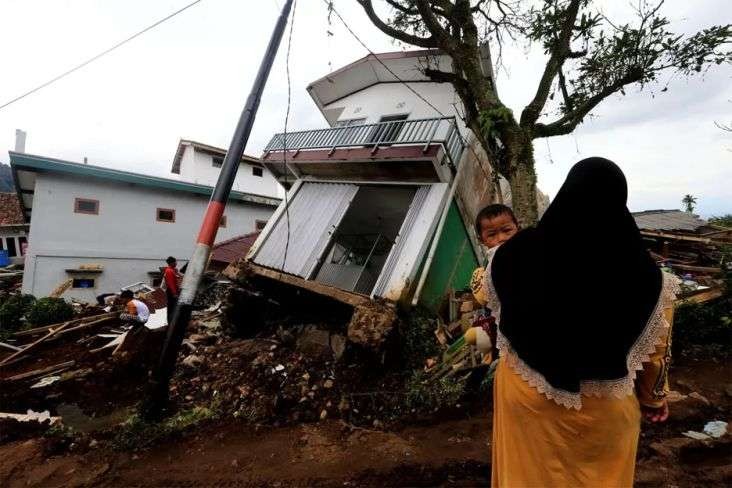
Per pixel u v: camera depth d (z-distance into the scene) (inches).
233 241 681.6
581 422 51.4
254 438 186.4
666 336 52.3
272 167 396.8
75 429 203.0
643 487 113.4
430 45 295.9
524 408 54.7
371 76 444.5
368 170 327.0
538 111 272.8
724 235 465.4
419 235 283.3
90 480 155.5
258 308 365.1
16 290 642.2
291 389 229.9
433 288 299.9
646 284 49.6
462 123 361.1
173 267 396.2
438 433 170.9
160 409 199.6
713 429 143.4
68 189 601.0
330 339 279.6
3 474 163.0
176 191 703.7
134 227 657.0
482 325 75.8
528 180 256.2
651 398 57.7
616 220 49.9
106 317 418.3
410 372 229.8
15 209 951.6
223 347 304.2
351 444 169.8
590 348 49.7
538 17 288.0
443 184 297.7
